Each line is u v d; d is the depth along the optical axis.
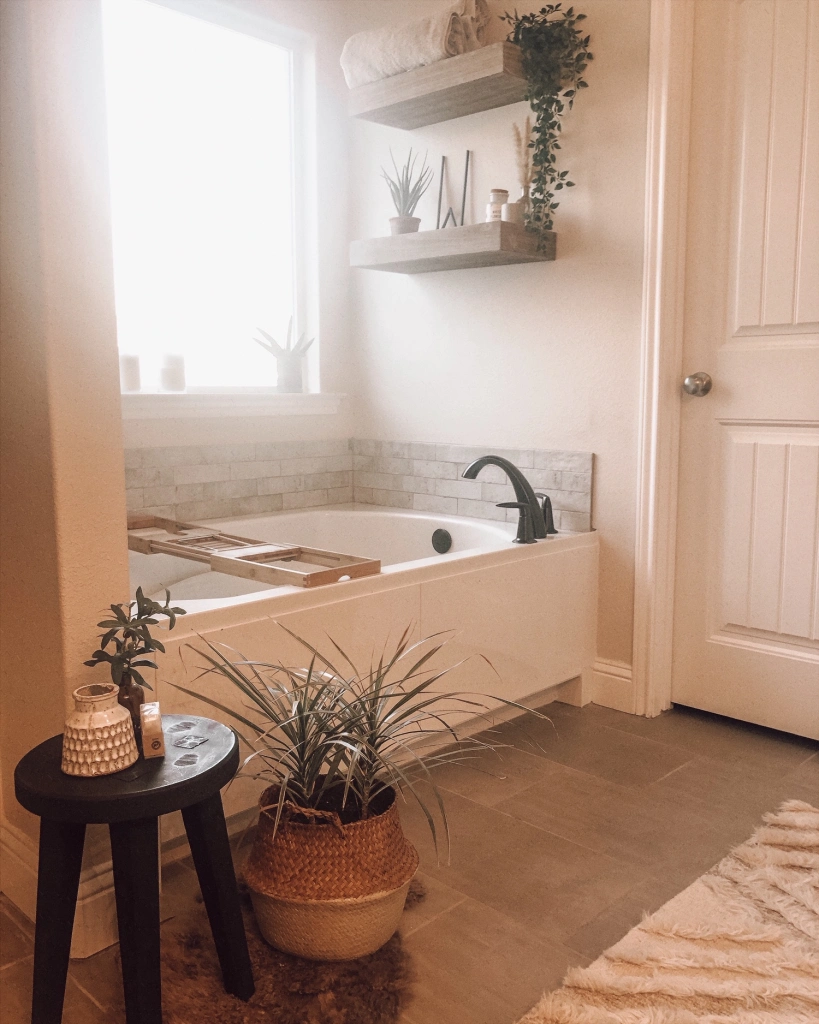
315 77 3.22
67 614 1.50
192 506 2.97
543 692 2.82
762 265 2.45
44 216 1.40
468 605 2.38
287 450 3.26
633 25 2.53
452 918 1.65
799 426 2.43
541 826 2.01
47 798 1.22
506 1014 1.39
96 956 1.57
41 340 1.44
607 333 2.69
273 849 1.48
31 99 1.38
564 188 2.74
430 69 2.71
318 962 1.50
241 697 1.86
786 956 1.52
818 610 2.45
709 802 2.13
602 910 1.67
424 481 3.26
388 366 3.36
